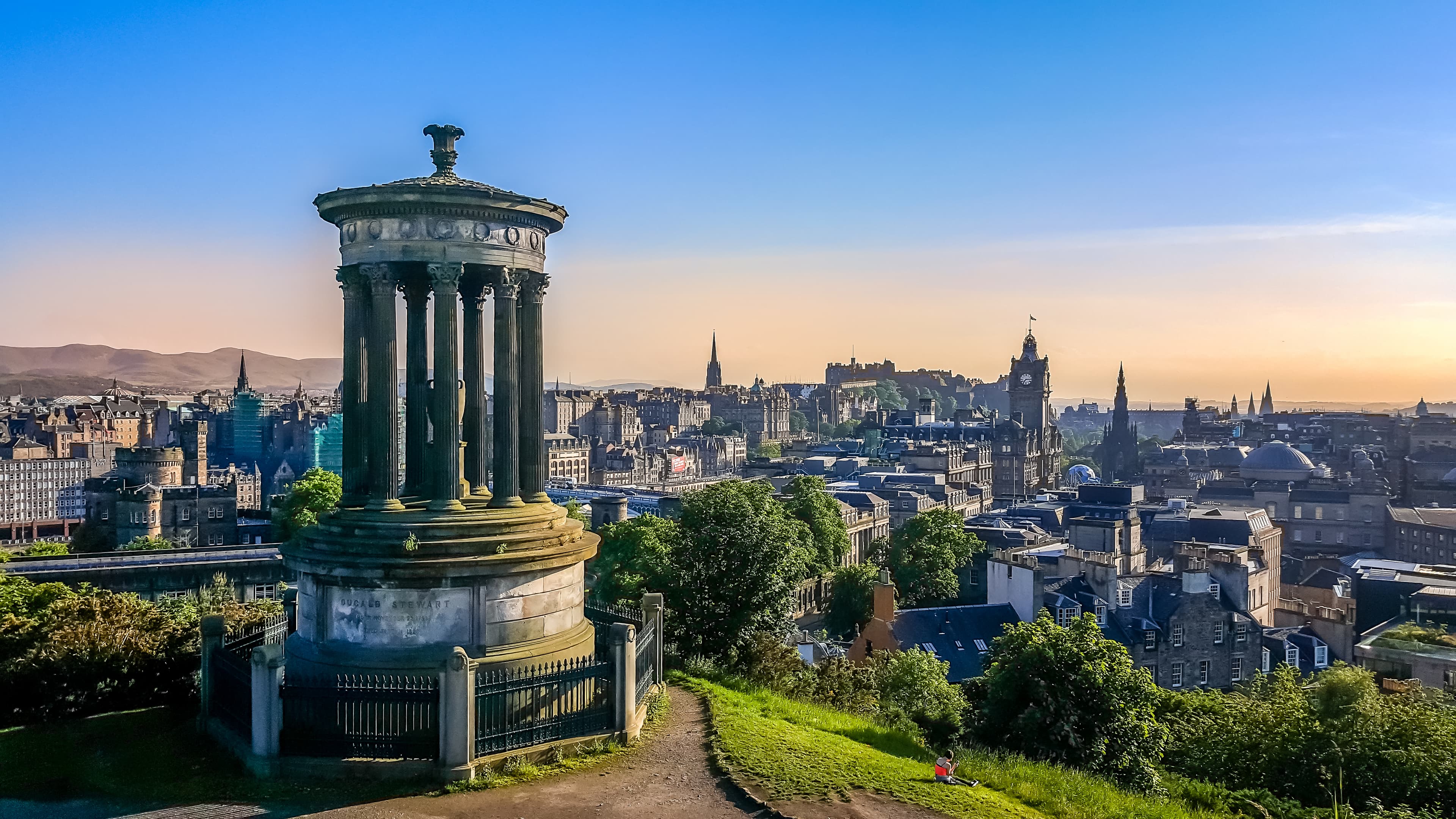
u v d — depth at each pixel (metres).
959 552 141.88
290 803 22.75
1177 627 100.50
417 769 23.86
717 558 48.41
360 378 29.53
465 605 27.30
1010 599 109.56
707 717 30.59
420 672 26.38
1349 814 36.31
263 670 24.34
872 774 25.88
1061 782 29.72
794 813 22.53
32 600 38.97
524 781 24.22
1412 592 106.75
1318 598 150.62
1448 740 41.03
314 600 28.20
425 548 26.92
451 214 28.11
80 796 23.38
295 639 29.03
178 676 32.69
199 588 79.69
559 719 26.17
